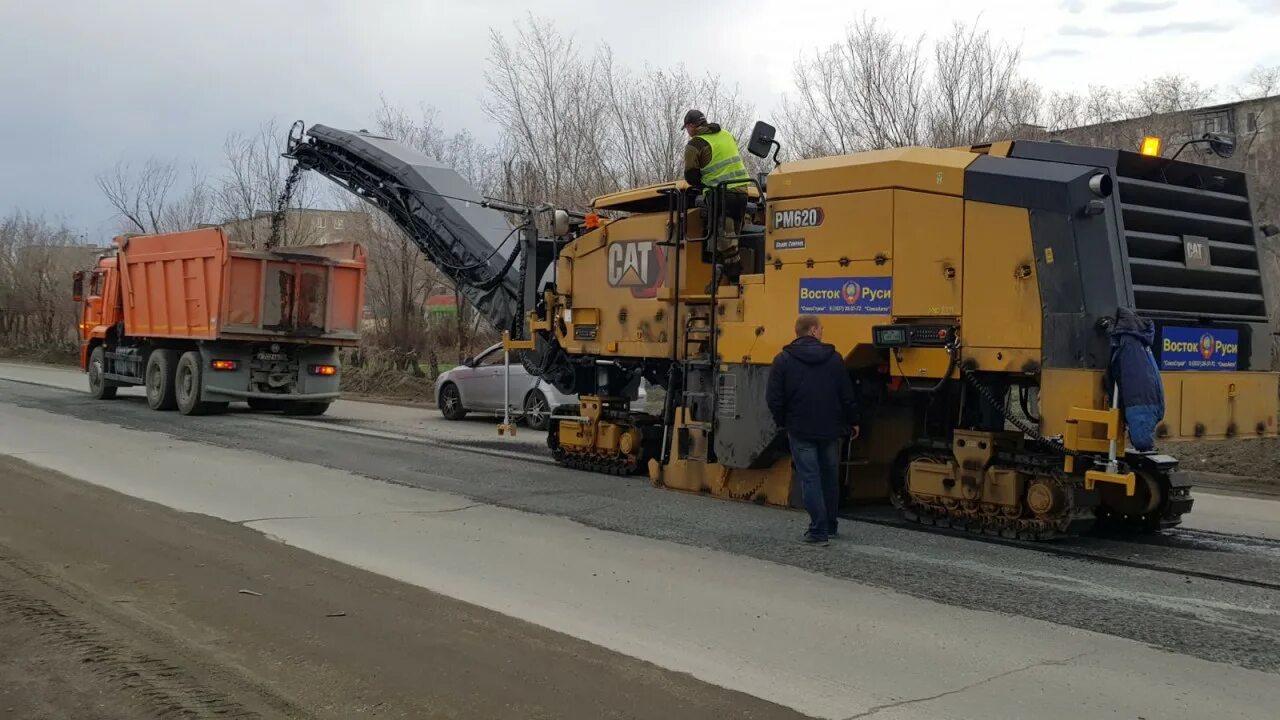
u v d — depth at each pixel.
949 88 20.70
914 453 9.12
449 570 7.18
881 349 8.68
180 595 6.38
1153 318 7.68
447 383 18.69
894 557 7.73
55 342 47.75
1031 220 7.73
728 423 9.77
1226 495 11.27
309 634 5.64
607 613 6.21
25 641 5.46
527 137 24.45
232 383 17.72
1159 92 22.94
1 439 13.91
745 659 5.38
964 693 4.91
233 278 17.17
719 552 7.87
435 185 14.33
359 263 18.61
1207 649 5.59
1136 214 7.84
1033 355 7.73
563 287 11.98
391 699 4.70
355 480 11.07
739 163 10.02
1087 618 6.16
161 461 12.11
